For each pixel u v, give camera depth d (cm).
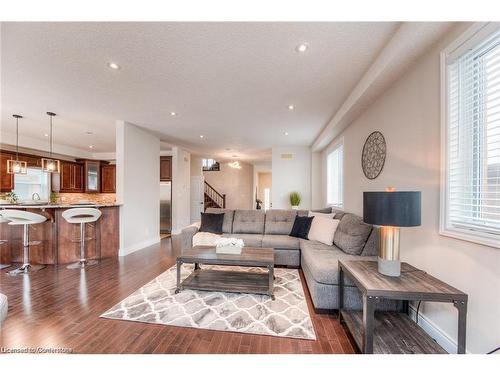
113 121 434
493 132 149
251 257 264
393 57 200
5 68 245
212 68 246
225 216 440
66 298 252
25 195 566
